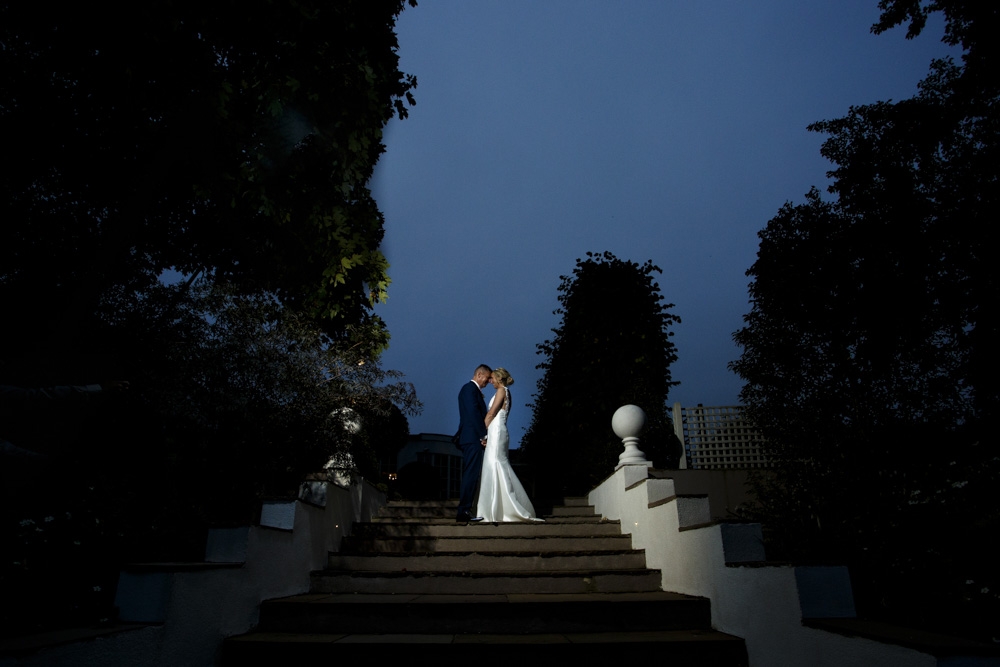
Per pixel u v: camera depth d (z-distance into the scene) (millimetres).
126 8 5207
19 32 5512
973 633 4016
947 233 8000
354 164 7152
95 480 4406
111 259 5840
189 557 4301
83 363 5289
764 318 7102
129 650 2639
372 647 3447
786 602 3086
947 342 7402
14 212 5688
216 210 7367
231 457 4988
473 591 4699
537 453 11828
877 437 5930
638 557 5207
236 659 3402
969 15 9219
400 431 8094
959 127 8922
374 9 6996
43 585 3295
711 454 8836
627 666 3445
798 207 7820
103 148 6336
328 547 5227
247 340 5426
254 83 6168
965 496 5098
